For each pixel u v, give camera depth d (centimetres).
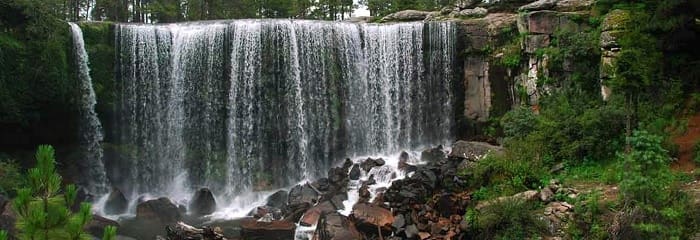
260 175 2936
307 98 3003
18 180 2244
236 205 2753
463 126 3061
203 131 2931
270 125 2956
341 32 3055
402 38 3100
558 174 2098
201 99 2928
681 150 1956
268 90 2953
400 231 1973
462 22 3080
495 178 2159
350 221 2069
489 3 3397
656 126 2066
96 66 2747
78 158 2728
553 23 2705
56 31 2572
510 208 1772
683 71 2247
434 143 3088
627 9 2416
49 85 2530
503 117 2702
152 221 2400
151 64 2869
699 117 2098
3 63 2397
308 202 2384
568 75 2588
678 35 2191
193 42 2920
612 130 2127
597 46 2458
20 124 2506
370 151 3081
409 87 3102
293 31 2964
